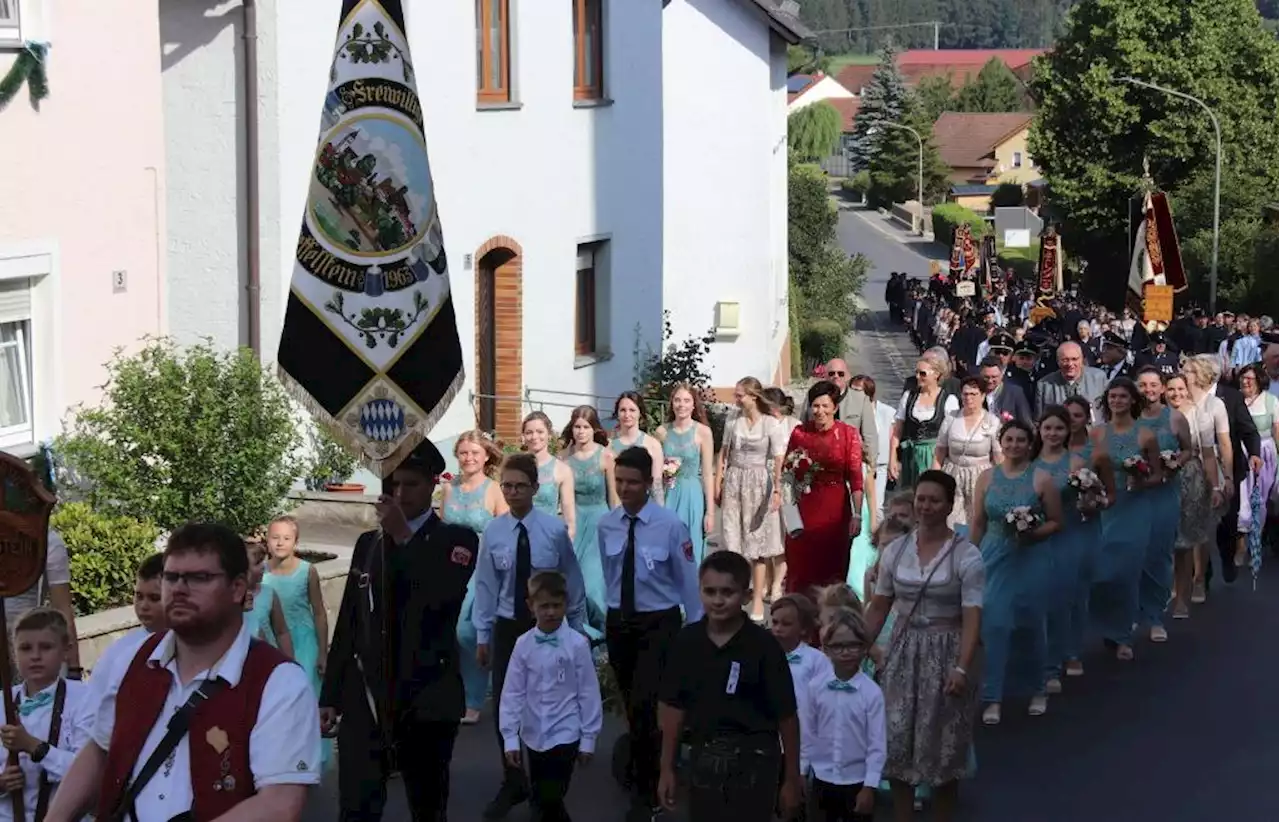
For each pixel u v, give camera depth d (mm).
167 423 13352
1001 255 98062
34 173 14195
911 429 16016
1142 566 14039
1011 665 12438
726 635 7973
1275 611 15836
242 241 17734
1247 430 16625
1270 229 63000
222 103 17625
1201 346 41094
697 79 34531
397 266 9070
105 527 12445
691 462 14977
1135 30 73250
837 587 9289
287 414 13992
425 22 19891
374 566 8844
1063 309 49219
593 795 10727
